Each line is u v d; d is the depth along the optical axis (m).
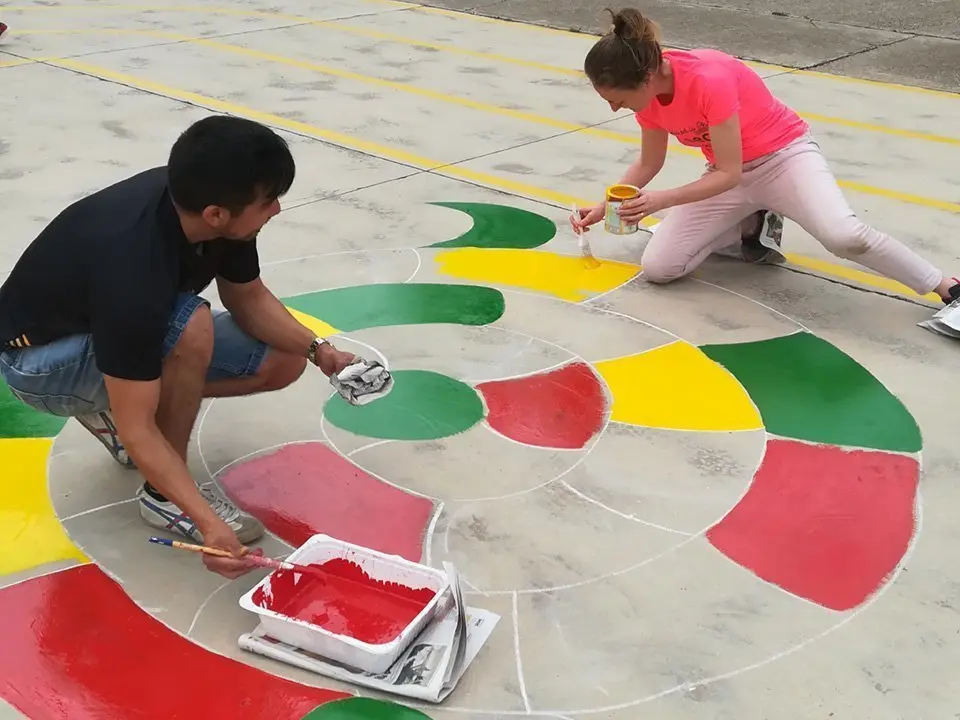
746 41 8.88
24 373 2.64
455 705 2.31
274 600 2.49
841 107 6.96
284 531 2.86
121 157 5.79
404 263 4.59
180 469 2.43
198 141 2.28
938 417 3.44
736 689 2.36
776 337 3.98
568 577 2.71
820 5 10.27
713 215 4.22
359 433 3.35
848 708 2.30
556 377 3.69
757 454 3.24
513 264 4.60
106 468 3.16
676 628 2.54
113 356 2.33
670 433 3.36
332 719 2.26
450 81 7.59
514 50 8.62
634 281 4.46
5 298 2.61
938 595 2.64
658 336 3.98
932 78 7.72
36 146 5.95
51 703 2.30
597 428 3.38
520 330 4.02
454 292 4.32
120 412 2.39
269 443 3.28
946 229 4.93
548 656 2.45
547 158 5.95
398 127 6.48
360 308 4.18
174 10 10.12
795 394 3.58
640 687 2.37
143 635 2.50
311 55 8.33
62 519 2.92
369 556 2.53
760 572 2.72
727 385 3.64
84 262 2.40
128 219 2.39
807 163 4.03
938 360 3.81
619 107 3.87
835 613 2.59
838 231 3.94
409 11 10.27
